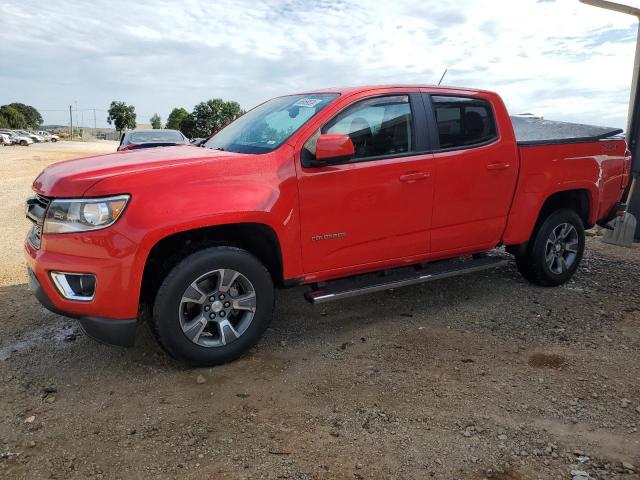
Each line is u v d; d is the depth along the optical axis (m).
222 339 3.55
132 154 3.82
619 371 3.58
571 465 2.61
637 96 6.67
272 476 2.52
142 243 3.12
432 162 4.20
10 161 26.12
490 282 5.43
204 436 2.84
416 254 4.34
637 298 5.01
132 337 3.27
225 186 3.38
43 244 3.24
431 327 4.31
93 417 3.03
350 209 3.88
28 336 4.09
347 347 3.94
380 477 2.52
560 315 4.57
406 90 4.20
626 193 6.77
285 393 3.28
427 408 3.11
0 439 2.82
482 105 4.55
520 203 4.79
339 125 3.86
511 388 3.34
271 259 3.78
